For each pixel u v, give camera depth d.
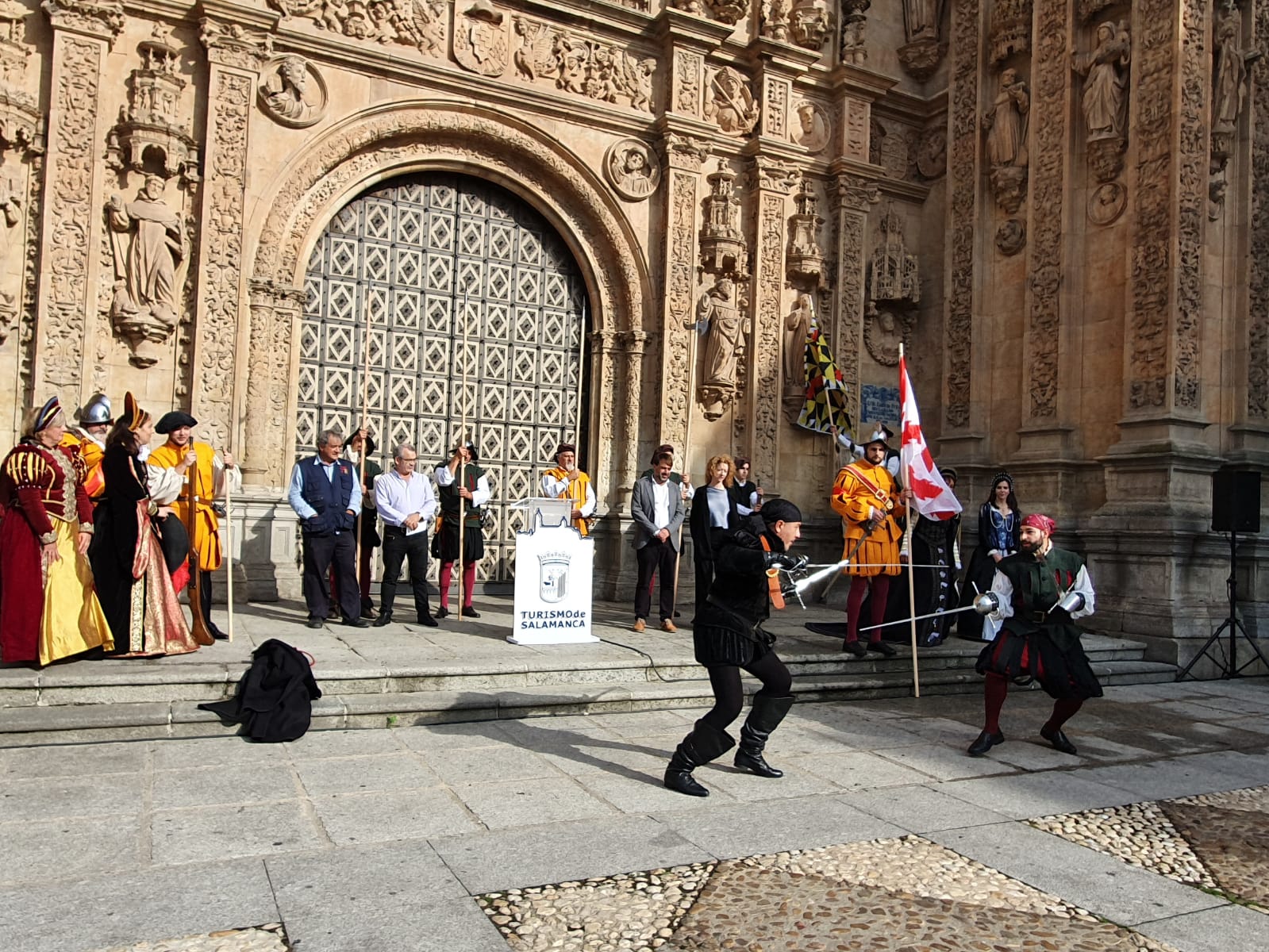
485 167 10.98
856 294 12.64
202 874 3.53
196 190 9.42
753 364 12.02
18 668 5.77
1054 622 5.88
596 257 11.63
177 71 9.32
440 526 9.20
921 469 7.99
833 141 12.76
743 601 4.94
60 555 5.87
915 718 6.89
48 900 3.27
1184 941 3.30
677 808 4.55
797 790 4.94
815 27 12.32
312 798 4.48
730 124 12.06
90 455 6.52
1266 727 6.94
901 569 8.45
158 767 4.89
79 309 8.84
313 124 9.91
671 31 11.49
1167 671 8.83
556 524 7.91
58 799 4.34
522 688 6.65
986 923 3.37
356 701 5.96
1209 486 9.78
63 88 8.79
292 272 9.91
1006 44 11.71
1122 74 10.41
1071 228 10.75
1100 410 10.43
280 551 9.72
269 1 9.72
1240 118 10.32
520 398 11.47
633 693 6.63
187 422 6.95
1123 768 5.69
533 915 3.29
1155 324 9.80
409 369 10.86
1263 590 9.77
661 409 11.54
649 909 3.37
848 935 3.22
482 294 11.26
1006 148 11.59
